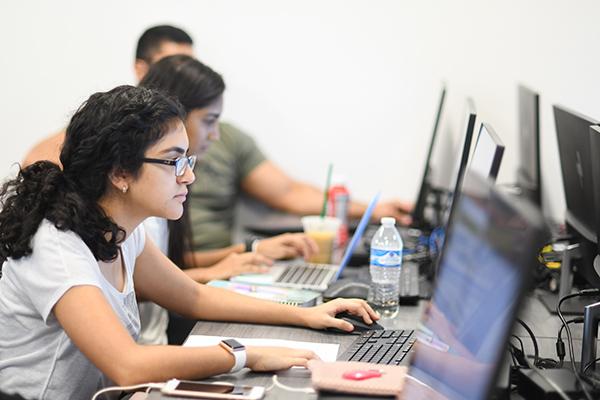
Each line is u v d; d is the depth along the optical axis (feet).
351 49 10.75
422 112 10.75
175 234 7.89
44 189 5.34
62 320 5.04
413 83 10.71
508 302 3.24
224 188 10.62
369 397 4.58
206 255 8.79
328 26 10.73
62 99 10.99
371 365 4.92
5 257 5.40
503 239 3.44
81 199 5.35
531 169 8.72
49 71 10.96
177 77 7.61
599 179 5.54
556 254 7.36
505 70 10.43
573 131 6.51
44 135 11.05
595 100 10.14
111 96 5.39
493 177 4.98
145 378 4.81
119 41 10.87
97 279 5.21
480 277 3.65
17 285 5.39
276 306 6.30
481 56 10.48
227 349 5.09
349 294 6.89
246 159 10.78
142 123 5.26
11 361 5.47
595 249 6.10
